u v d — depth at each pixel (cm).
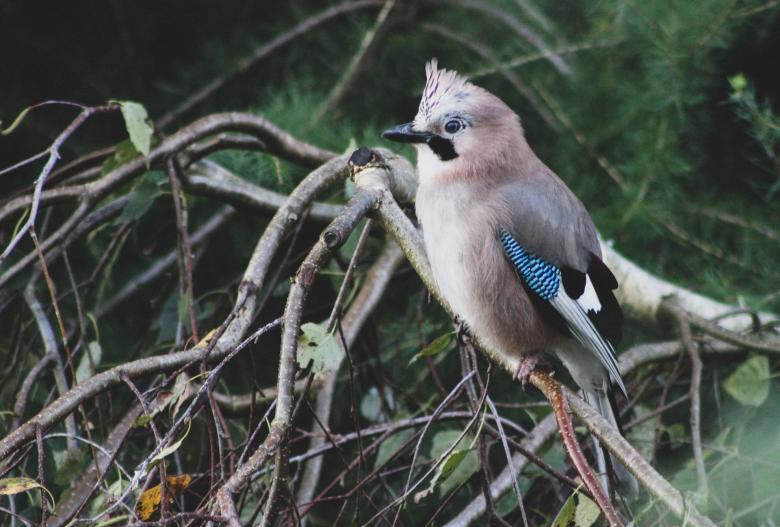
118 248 1008
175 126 1324
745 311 1022
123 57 1323
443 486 840
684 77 1155
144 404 685
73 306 1131
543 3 1297
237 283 1082
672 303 1052
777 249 1162
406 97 1316
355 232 1023
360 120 1289
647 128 1175
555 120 1246
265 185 1139
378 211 820
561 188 855
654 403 1102
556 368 1139
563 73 1243
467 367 834
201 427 895
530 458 736
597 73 1235
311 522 1002
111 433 841
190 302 842
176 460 795
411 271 1114
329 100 1262
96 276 997
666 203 1157
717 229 1187
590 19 1262
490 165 840
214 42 1334
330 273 1023
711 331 1017
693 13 1149
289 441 641
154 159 943
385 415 998
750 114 1083
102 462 805
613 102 1223
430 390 1091
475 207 822
